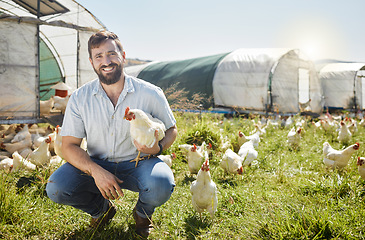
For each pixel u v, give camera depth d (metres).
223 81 17.05
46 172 4.11
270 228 2.69
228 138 7.19
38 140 5.93
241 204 3.44
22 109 7.39
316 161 5.55
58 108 7.80
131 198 3.58
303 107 18.02
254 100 15.66
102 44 2.46
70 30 10.66
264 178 4.57
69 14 9.55
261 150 6.57
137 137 2.38
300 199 3.55
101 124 2.58
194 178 4.73
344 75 21.73
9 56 7.18
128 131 2.60
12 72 7.23
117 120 2.58
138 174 2.56
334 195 3.62
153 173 2.50
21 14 10.16
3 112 7.14
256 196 3.67
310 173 4.70
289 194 3.77
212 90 17.55
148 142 2.38
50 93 12.70
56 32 11.00
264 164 5.39
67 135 2.58
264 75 15.27
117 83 2.57
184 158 5.68
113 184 2.30
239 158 4.89
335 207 3.14
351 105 21.44
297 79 17.31
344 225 2.68
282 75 16.45
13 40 7.24
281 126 11.47
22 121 7.37
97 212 2.76
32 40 7.51
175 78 19.84
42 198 3.48
